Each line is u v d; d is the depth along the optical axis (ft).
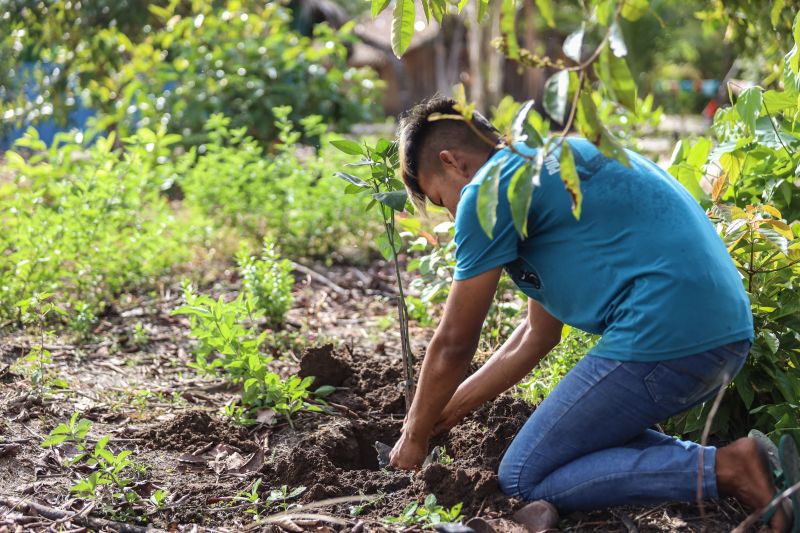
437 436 12.15
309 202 24.17
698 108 76.59
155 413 13.38
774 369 11.21
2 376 14.17
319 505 10.22
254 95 32.27
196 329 13.51
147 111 32.37
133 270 19.88
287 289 17.98
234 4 33.76
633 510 9.84
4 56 36.09
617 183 8.95
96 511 10.12
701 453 8.87
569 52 7.46
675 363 8.85
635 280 8.83
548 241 9.12
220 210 24.30
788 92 12.96
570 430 9.38
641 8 7.29
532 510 9.45
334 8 69.41
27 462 11.32
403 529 9.54
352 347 15.74
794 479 8.62
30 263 17.89
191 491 10.78
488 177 7.84
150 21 35.68
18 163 21.94
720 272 8.94
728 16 17.44
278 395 12.95
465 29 88.69
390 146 11.80
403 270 23.09
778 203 13.21
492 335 15.47
